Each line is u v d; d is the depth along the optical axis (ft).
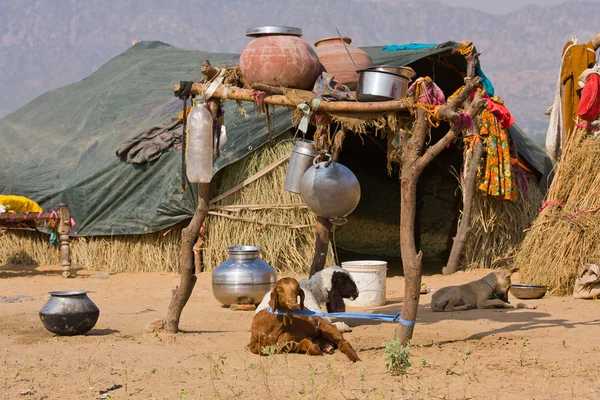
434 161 52.54
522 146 47.14
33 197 47.34
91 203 45.06
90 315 25.36
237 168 41.88
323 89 23.68
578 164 35.65
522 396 17.58
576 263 33.83
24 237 47.93
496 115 41.68
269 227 41.29
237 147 41.27
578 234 33.99
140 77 56.34
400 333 22.18
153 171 43.98
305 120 23.67
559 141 38.99
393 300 34.01
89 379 19.33
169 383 19.22
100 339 24.62
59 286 38.75
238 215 41.57
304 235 41.42
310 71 24.29
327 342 22.50
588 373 19.54
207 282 38.83
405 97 22.27
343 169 26.89
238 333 25.93
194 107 24.73
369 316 22.49
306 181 26.91
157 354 22.45
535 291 32.96
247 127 41.39
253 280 31.01
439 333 25.57
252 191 41.63
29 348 23.26
